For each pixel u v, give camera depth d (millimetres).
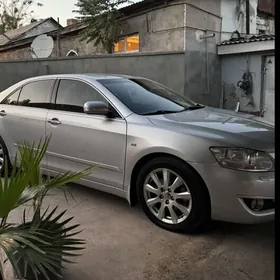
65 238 2066
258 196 2615
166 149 2930
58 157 3824
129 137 3184
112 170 3371
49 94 4051
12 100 4453
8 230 1813
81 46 12859
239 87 10438
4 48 16688
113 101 3451
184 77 9352
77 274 2422
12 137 4293
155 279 2373
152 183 3145
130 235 2986
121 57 9703
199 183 2805
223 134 2814
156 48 10594
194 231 2953
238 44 10062
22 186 1780
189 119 3197
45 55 12242
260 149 2672
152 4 10297
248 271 2441
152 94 3816
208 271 2451
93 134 3455
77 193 4004
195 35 10023
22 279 2025
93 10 10859
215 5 10539
